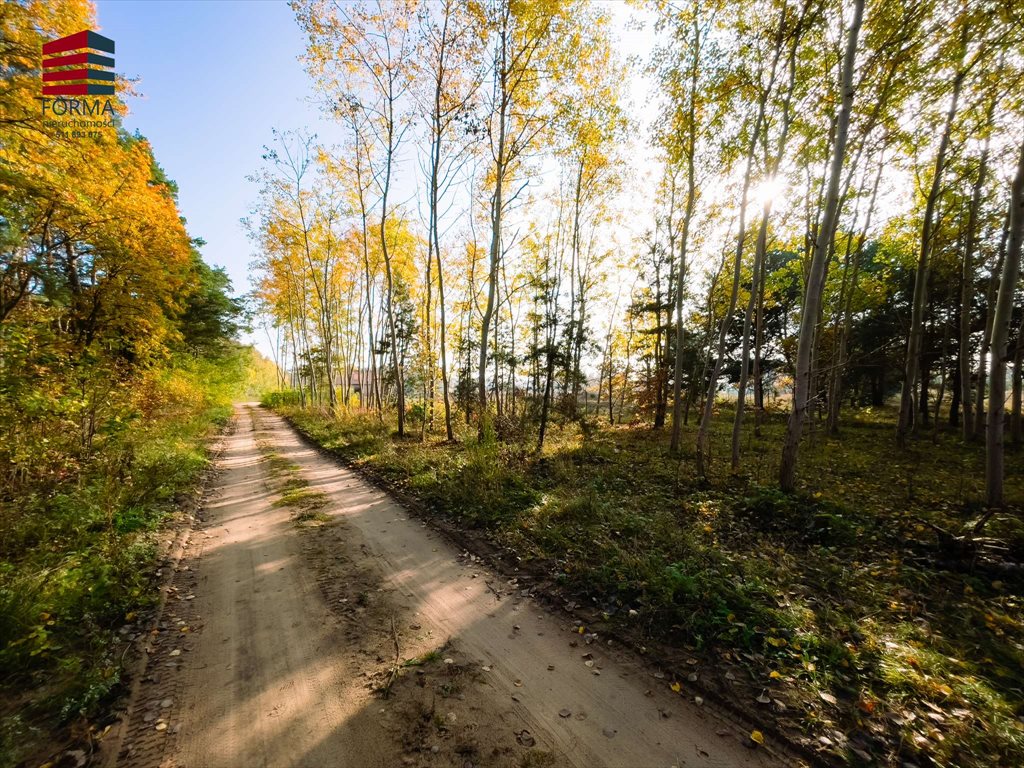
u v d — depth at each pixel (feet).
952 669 10.29
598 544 16.61
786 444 23.65
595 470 30.14
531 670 10.50
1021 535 16.61
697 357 73.51
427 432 51.29
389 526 21.04
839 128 21.62
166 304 41.22
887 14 24.57
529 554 16.87
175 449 33.47
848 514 20.47
